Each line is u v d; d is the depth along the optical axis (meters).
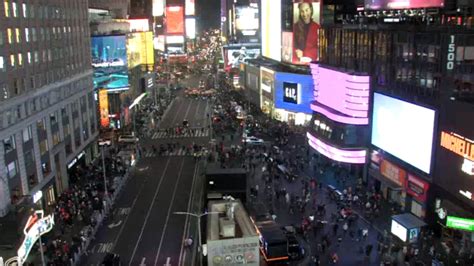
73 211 58.62
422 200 53.81
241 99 139.62
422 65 53.75
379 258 46.38
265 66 119.00
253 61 135.88
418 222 48.84
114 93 103.19
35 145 61.12
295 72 105.88
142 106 133.25
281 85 108.31
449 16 62.28
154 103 139.38
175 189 68.75
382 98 62.53
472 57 48.00
